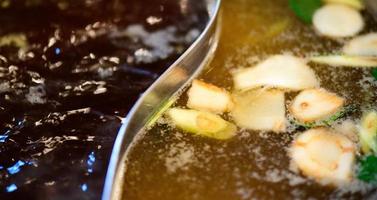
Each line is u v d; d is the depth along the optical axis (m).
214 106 0.30
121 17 0.34
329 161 0.27
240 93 0.30
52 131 0.29
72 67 0.32
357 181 0.27
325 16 0.34
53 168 0.27
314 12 0.34
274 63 0.32
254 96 0.30
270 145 0.28
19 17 0.34
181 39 0.33
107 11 0.34
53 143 0.28
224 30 0.34
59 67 0.32
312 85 0.31
